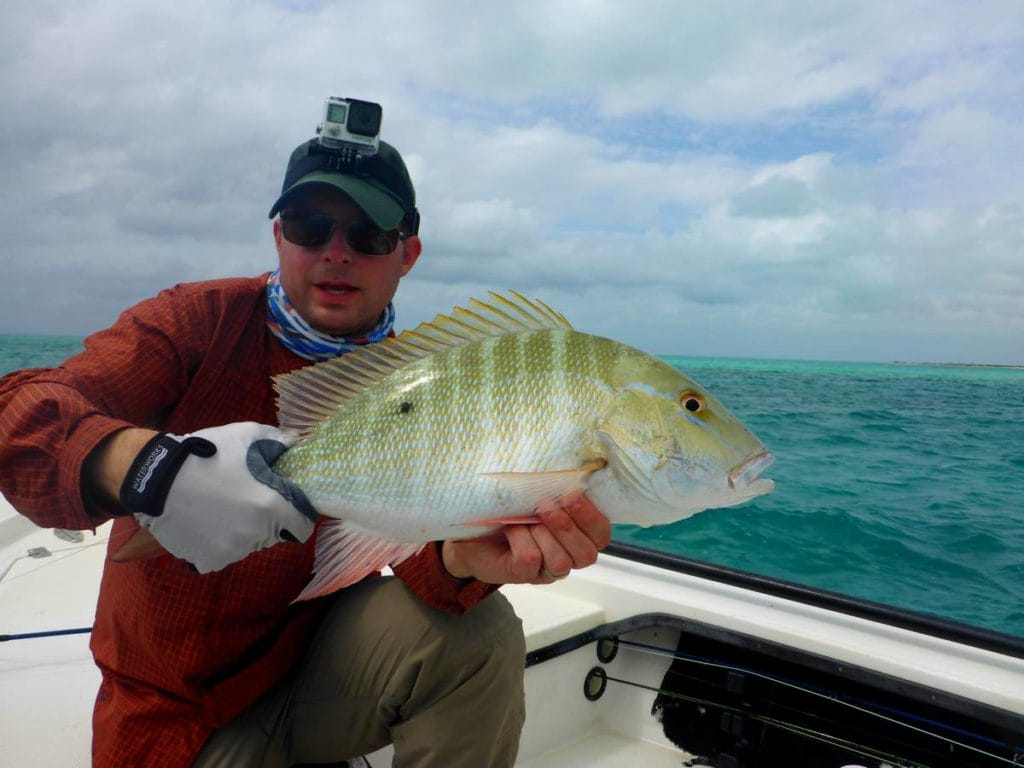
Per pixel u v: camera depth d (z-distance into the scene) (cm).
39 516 151
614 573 326
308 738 215
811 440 1420
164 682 194
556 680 295
